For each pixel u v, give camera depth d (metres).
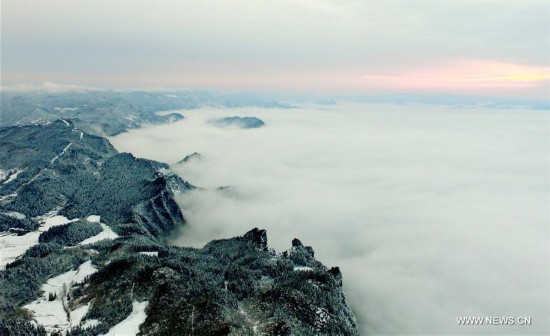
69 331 189.38
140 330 182.50
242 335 177.00
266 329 190.50
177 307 190.75
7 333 186.25
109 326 186.88
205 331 173.12
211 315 184.00
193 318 181.75
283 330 188.00
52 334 186.88
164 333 176.75
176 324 180.38
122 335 180.12
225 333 170.38
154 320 186.75
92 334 181.38
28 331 189.62
